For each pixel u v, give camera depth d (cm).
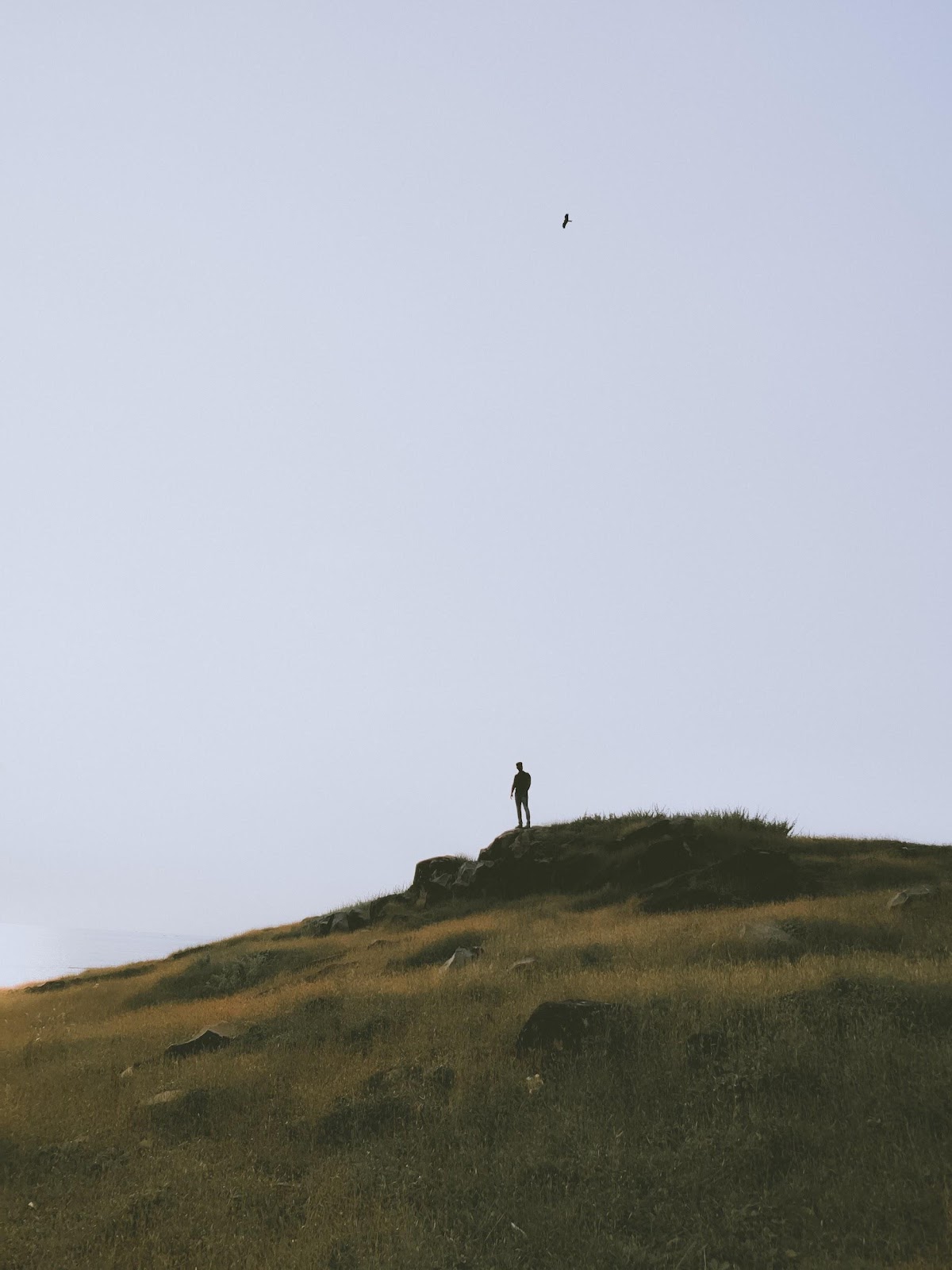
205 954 2955
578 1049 1020
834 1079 841
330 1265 651
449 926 2309
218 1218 746
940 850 2281
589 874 2553
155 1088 1142
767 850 2227
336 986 1677
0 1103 1115
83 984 2895
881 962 1236
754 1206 668
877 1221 625
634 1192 709
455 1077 1009
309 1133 936
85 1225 750
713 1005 1072
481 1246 660
